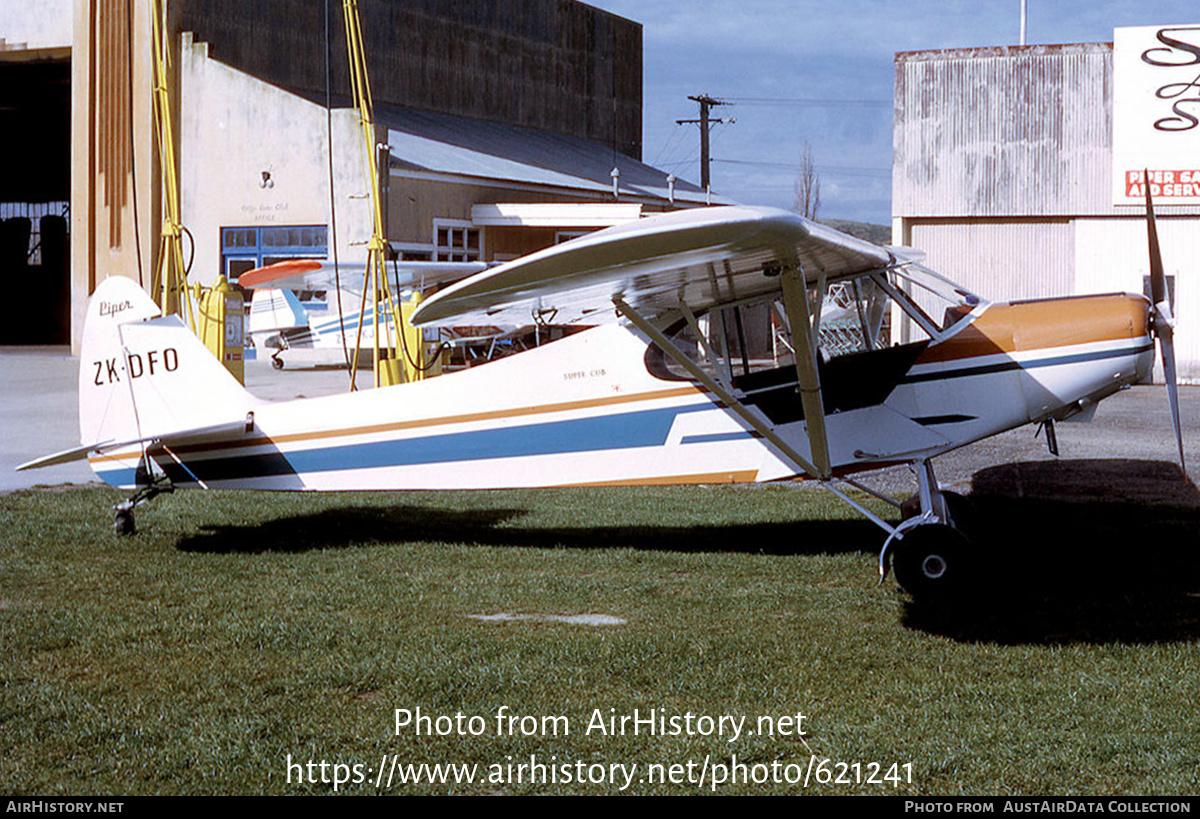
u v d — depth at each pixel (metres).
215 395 7.69
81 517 8.41
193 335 7.69
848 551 7.25
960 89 20.84
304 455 7.61
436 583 6.47
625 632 5.45
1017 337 6.66
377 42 33.12
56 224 42.91
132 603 6.03
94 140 26.80
